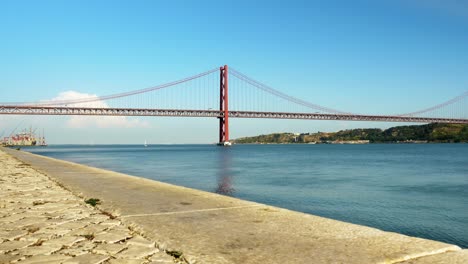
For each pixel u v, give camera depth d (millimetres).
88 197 8492
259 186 18922
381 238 4828
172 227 5418
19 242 4539
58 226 5379
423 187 19250
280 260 3904
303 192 16703
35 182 11844
